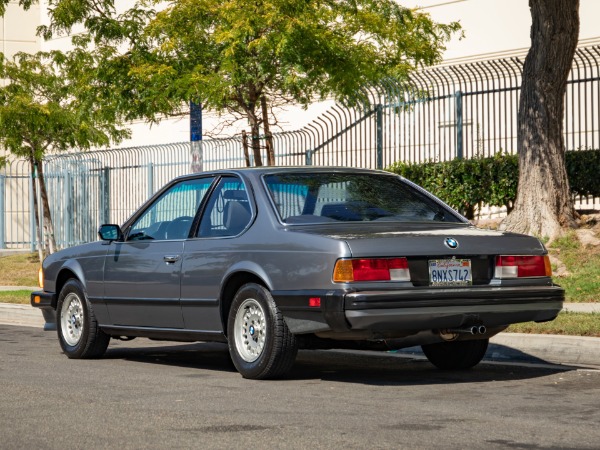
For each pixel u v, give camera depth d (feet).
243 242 31.24
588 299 50.44
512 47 85.35
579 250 59.57
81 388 29.48
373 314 28.04
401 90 75.56
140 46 70.64
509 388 29.07
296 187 32.09
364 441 21.22
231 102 79.71
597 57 80.38
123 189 101.50
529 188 62.69
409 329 28.71
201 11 68.18
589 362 34.58
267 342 30.27
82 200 106.83
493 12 86.63
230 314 31.48
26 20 134.31
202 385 30.01
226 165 88.43
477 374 32.45
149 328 34.91
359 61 68.90
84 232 106.42
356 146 78.59
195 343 44.16
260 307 30.53
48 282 39.50
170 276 33.58
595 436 21.67
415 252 28.91
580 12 81.76
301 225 30.58
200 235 33.09
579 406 25.67
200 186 33.99
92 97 72.79
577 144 79.51
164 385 30.07
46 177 112.16
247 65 68.44
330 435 21.91
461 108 73.51
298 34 63.87
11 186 129.59
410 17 70.90
